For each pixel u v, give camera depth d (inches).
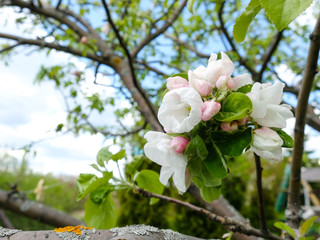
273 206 32.6
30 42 34.2
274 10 6.1
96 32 38.2
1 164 91.0
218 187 9.0
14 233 10.1
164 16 32.8
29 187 87.3
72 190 80.2
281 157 8.1
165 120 7.9
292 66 38.2
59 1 36.6
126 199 30.4
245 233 14.0
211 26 39.0
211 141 7.9
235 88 8.6
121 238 9.5
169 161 7.7
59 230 10.3
